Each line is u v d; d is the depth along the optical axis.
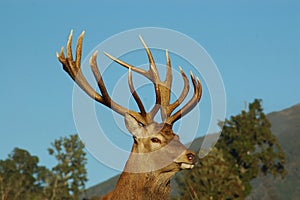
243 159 65.38
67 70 20.02
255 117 69.75
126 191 18.83
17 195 28.86
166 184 19.14
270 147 66.88
